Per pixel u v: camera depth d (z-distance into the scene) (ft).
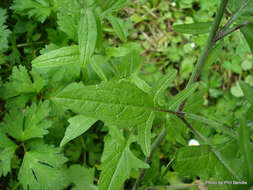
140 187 1.53
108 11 0.96
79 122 1.03
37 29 1.76
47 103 1.41
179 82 2.17
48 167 1.36
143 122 0.84
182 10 2.29
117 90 0.79
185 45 2.20
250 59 2.14
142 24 2.23
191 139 1.76
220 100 2.17
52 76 1.44
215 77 2.22
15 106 1.46
